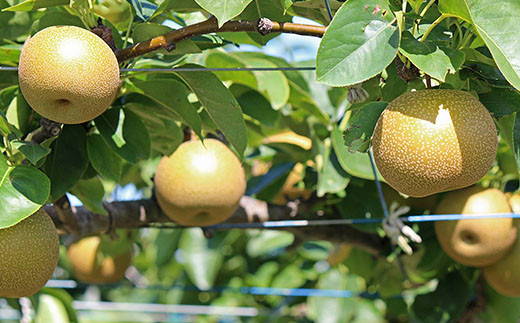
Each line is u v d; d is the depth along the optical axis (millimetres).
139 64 1801
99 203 1787
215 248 3377
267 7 1632
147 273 4586
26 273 1366
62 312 2393
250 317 3762
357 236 2430
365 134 1353
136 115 1665
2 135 1489
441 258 2330
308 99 2252
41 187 1359
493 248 1993
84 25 1512
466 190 2064
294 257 3520
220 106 1620
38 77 1273
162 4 1613
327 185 2162
